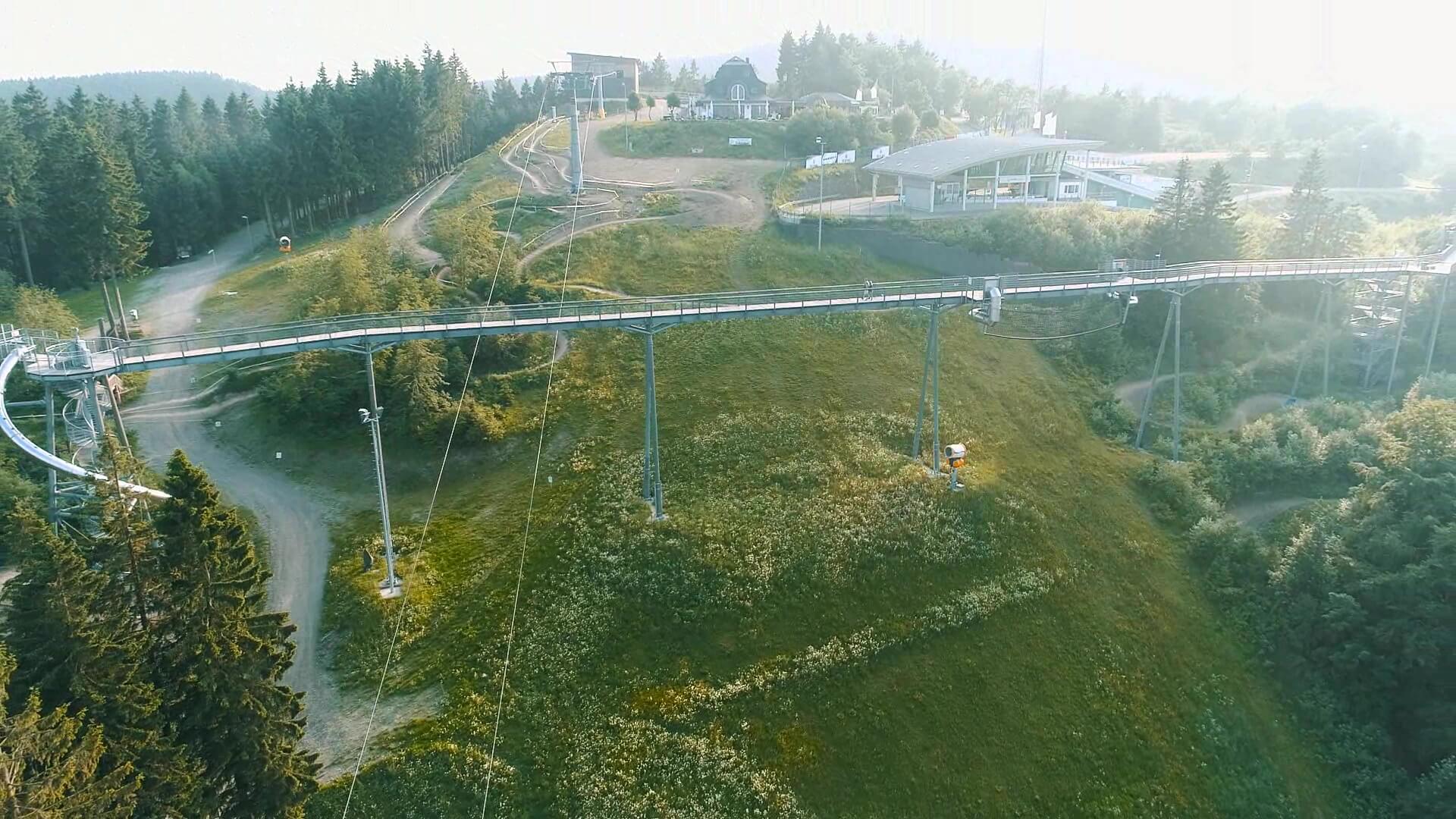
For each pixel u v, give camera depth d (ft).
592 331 242.17
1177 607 185.37
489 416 209.67
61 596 104.47
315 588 172.86
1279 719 169.17
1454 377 248.52
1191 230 283.38
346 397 214.28
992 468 209.05
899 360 242.58
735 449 205.36
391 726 147.54
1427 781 155.22
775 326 246.88
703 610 165.99
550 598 168.45
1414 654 164.96
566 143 409.90
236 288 290.35
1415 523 172.76
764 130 426.10
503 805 137.59
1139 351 278.46
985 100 625.41
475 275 255.50
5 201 295.89
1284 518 214.90
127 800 97.96
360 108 378.53
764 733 148.66
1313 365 282.15
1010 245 294.46
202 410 225.76
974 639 167.53
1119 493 215.31
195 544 110.73
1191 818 150.00
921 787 145.18
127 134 373.81
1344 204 364.58
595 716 149.69
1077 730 156.87
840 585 172.76
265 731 116.78
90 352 164.76
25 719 88.28
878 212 329.11
